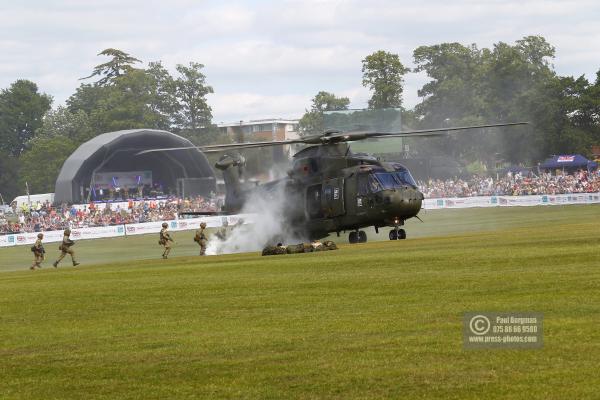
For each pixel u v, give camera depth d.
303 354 40.03
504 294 52.00
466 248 88.81
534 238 98.12
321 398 33.12
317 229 137.75
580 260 67.44
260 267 84.00
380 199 128.25
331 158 134.88
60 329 51.62
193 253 161.25
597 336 38.94
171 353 42.31
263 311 53.25
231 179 153.88
